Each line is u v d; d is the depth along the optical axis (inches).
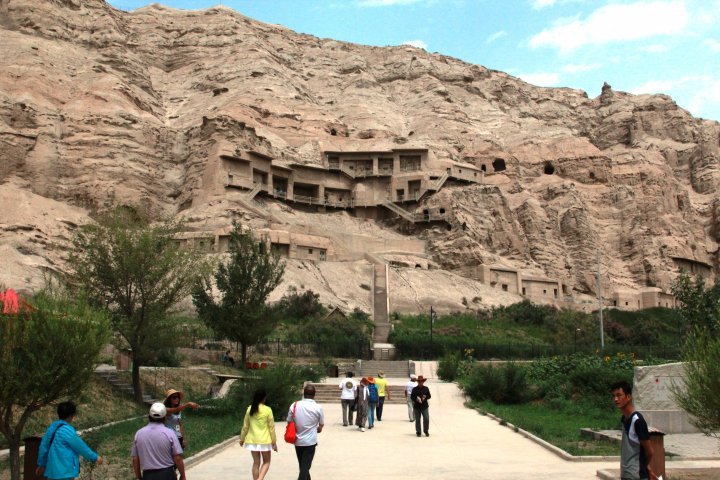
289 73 5994.1
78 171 3971.5
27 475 596.7
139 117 4402.1
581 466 720.3
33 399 674.8
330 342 2263.8
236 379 1507.1
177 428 617.0
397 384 1712.6
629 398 492.7
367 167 4645.7
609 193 5108.3
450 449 845.2
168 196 4249.5
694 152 6161.4
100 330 733.3
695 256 5017.2
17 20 4717.0
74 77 4544.8
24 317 708.0
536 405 1353.3
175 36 6146.7
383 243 3909.9
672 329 3361.2
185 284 1333.7
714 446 847.7
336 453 815.1
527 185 5162.4
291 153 4630.9
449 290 3442.4
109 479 673.0
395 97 6565.0
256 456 593.9
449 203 4249.5
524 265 4252.0
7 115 3855.8
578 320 3080.7
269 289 1753.2
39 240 3129.9
